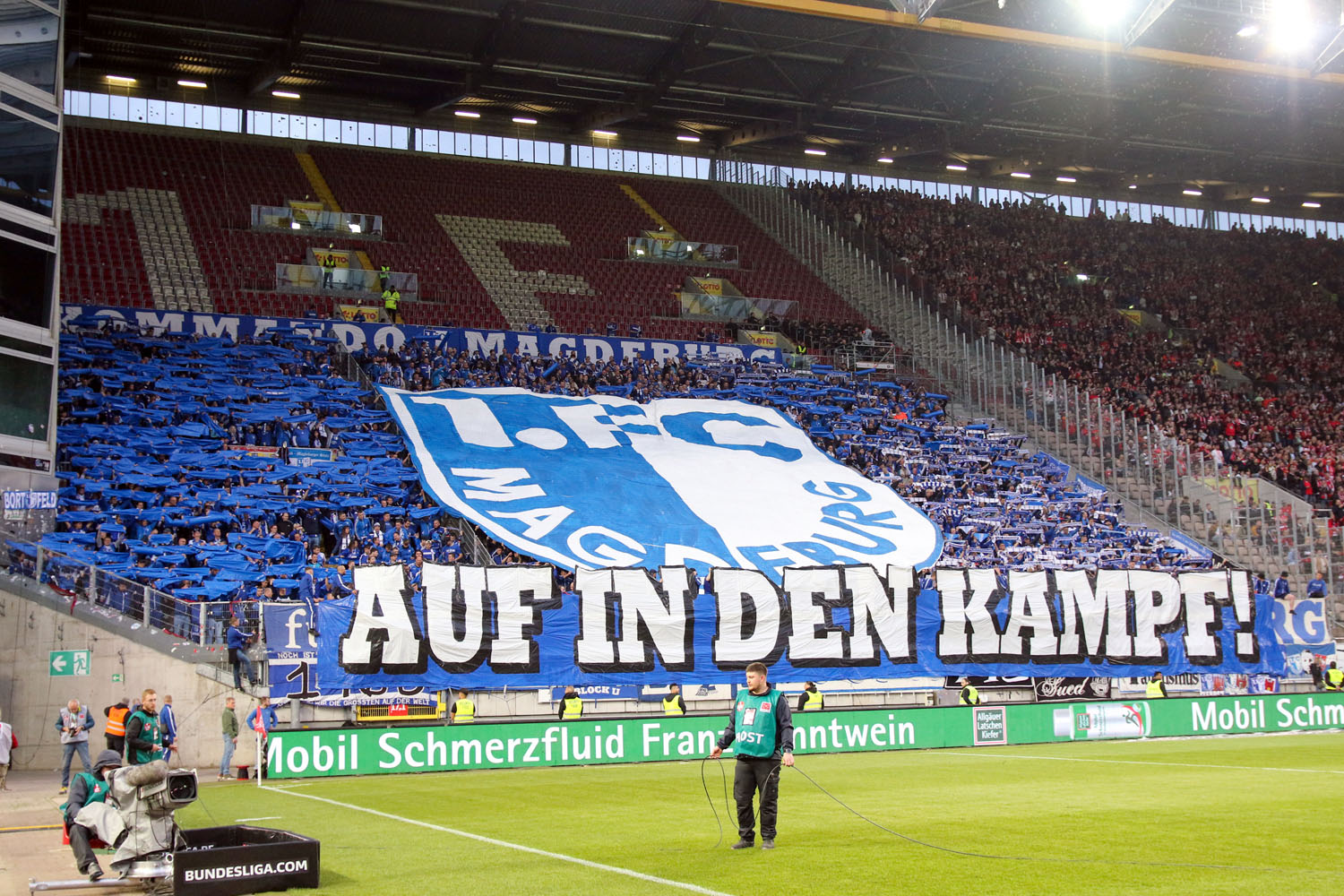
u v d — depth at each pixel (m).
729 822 14.06
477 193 55.59
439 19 45.75
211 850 9.89
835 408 43.75
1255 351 57.28
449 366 41.62
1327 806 14.88
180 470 31.81
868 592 27.55
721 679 26.08
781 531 34.16
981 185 67.44
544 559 30.59
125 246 44.59
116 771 11.12
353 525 31.36
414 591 24.09
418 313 46.62
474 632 24.38
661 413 40.62
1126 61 48.44
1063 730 25.72
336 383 38.78
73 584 23.61
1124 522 40.47
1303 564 37.50
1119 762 20.81
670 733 22.75
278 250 47.56
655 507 34.34
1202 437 47.66
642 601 25.77
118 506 29.72
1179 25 43.56
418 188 54.50
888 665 27.44
